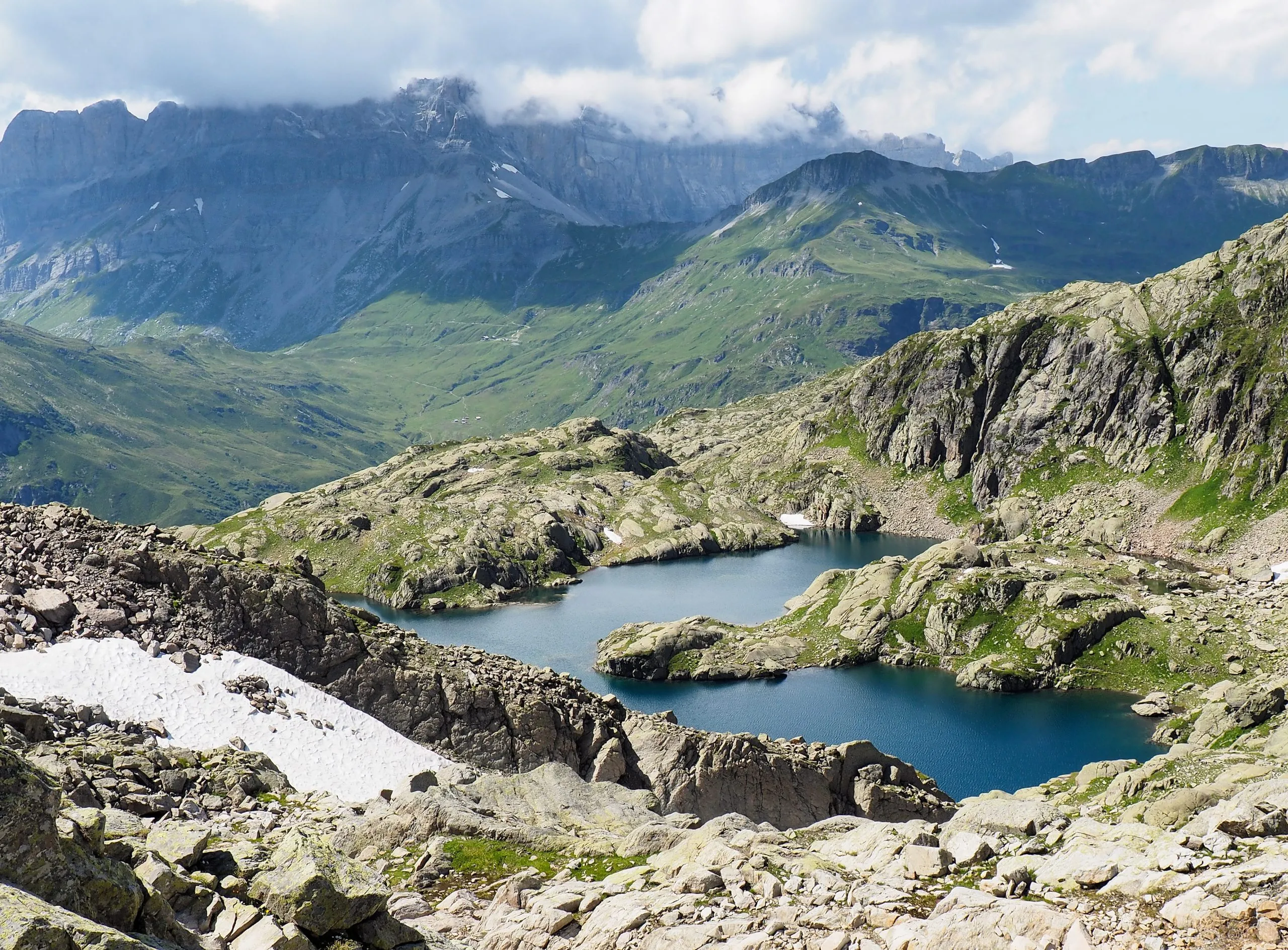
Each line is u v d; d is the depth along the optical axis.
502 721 75.12
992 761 147.00
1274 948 20.75
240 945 23.28
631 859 39.81
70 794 40.38
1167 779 63.84
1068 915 24.06
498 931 30.89
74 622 61.78
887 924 26.14
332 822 46.69
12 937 16.80
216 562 73.00
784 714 172.38
